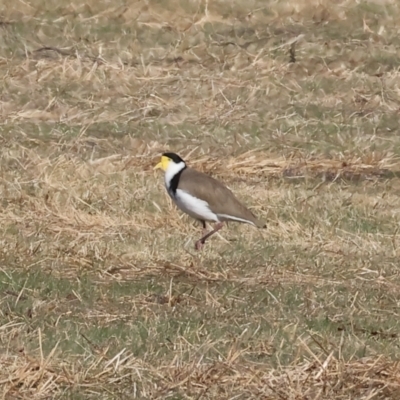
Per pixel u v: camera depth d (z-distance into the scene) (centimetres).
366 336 1142
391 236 1518
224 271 1330
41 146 1917
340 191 1764
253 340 1106
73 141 1947
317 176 1870
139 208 1602
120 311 1190
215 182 1480
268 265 1359
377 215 1625
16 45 2414
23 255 1362
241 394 970
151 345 1072
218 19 2609
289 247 1446
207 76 2311
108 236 1468
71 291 1238
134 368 1005
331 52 2470
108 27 2525
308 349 1034
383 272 1355
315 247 1452
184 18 2598
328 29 2597
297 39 2509
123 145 1956
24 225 1499
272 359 1060
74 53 2403
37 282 1260
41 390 960
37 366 995
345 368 1018
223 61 2414
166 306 1214
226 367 1013
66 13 2570
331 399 972
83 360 1027
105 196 1641
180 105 2172
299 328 1149
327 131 2080
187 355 1053
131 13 2594
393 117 2180
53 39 2459
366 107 2225
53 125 2027
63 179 1719
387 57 2470
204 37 2516
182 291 1264
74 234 1468
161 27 2548
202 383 993
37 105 2133
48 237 1452
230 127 2069
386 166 1925
